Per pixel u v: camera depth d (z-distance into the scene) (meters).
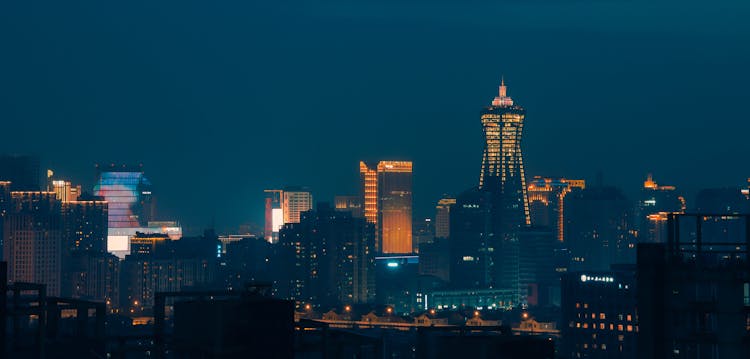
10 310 138.75
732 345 156.75
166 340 141.12
